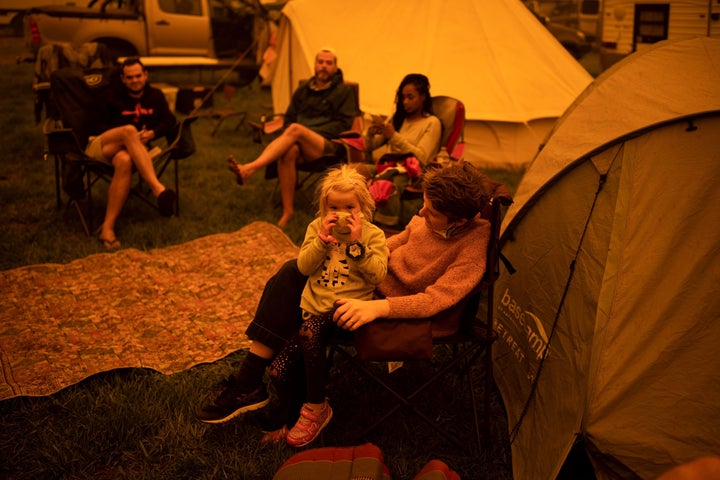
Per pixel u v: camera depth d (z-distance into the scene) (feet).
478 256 8.95
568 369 8.89
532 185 11.17
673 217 8.65
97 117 18.62
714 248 8.31
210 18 43.06
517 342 10.57
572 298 9.33
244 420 10.00
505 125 24.62
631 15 34.06
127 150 17.01
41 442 9.43
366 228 9.29
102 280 14.43
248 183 22.59
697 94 9.11
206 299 13.91
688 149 8.84
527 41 25.16
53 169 23.73
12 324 12.53
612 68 11.14
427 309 8.66
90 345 11.91
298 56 28.17
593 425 8.16
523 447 9.18
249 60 43.37
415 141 17.15
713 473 5.33
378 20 25.63
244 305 13.66
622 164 9.33
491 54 24.62
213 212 19.35
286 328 9.46
